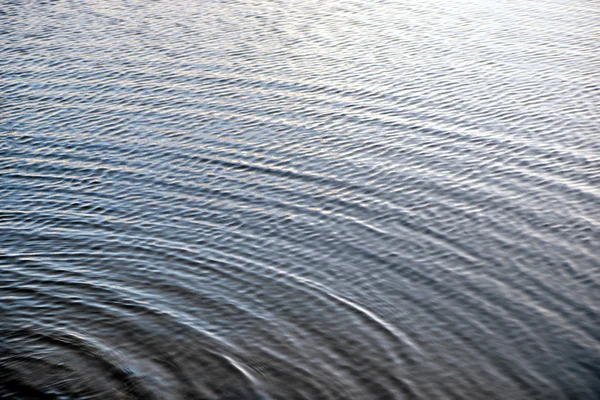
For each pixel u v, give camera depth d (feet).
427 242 90.43
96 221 95.20
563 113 120.78
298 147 113.09
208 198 100.58
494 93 128.47
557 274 84.17
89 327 74.74
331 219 95.50
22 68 139.95
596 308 78.59
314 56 144.56
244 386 67.36
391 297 80.64
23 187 103.19
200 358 70.74
